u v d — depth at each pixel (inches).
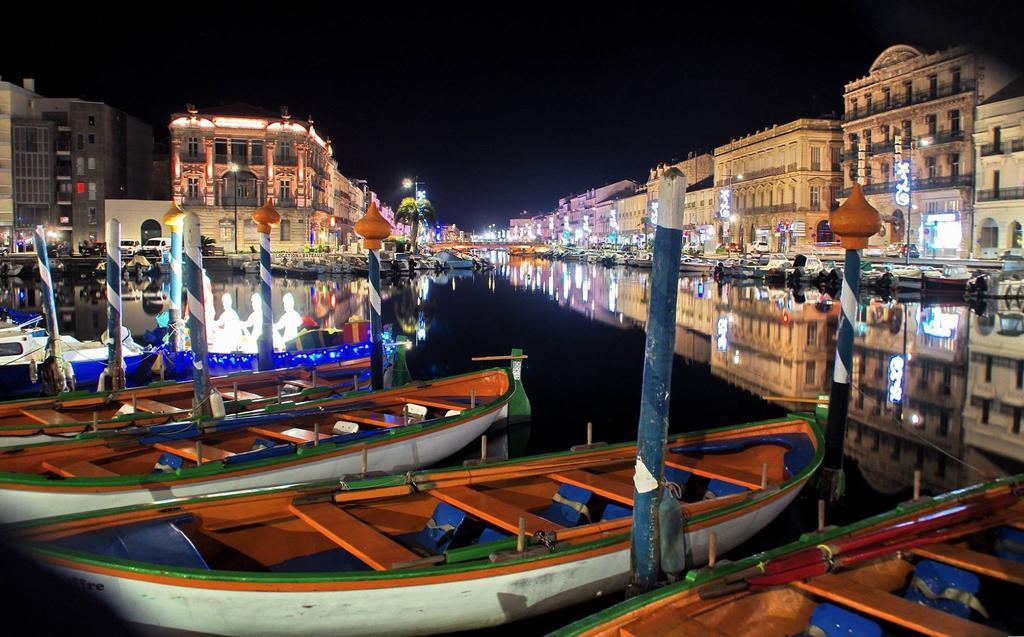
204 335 454.9
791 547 251.3
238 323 738.2
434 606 249.6
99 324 1168.8
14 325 860.6
